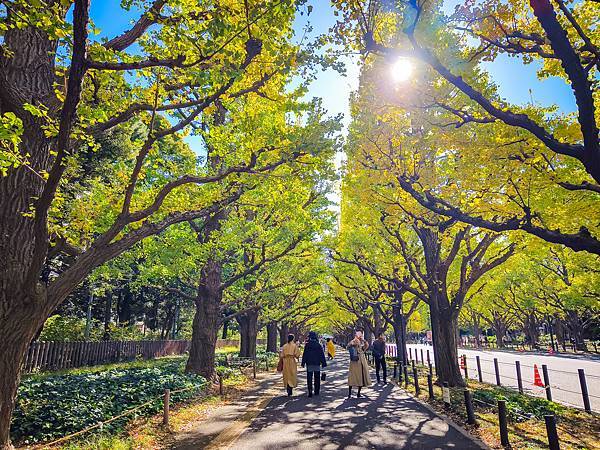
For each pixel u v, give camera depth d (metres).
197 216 7.39
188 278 14.29
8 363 4.75
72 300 24.66
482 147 6.63
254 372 15.47
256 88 6.27
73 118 4.27
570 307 31.91
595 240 5.40
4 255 5.04
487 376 18.00
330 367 21.84
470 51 6.71
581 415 8.53
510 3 5.77
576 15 6.12
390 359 25.89
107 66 4.41
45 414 6.46
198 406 8.88
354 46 5.96
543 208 7.21
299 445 5.84
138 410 7.56
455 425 7.19
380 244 16.48
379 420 7.62
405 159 8.34
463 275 12.91
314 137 6.80
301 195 10.42
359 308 28.70
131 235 5.84
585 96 4.36
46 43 5.71
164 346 27.86
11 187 5.27
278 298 18.75
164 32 4.68
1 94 5.27
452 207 7.50
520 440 6.18
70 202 9.34
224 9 4.74
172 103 6.29
